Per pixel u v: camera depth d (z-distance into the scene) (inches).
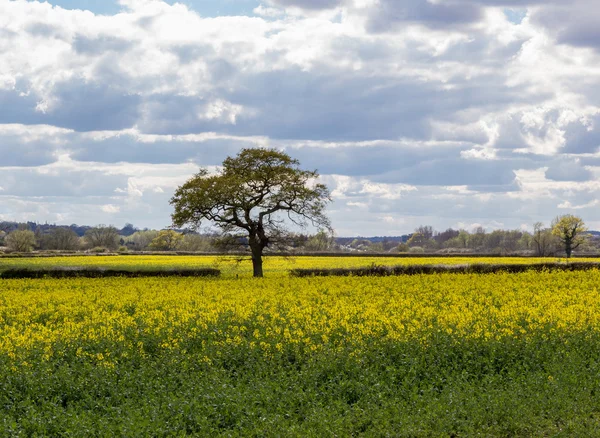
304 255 3880.4
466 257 3806.6
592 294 1305.4
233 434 500.1
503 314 970.1
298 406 577.9
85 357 729.0
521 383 627.2
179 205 1983.3
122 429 496.1
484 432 506.9
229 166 2101.4
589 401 561.0
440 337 769.6
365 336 803.4
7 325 996.6
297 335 806.5
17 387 624.1
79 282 1740.9
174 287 1533.0
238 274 2151.8
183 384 616.4
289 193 2003.0
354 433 515.8
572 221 4471.0
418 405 566.3
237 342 772.6
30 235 5142.7
